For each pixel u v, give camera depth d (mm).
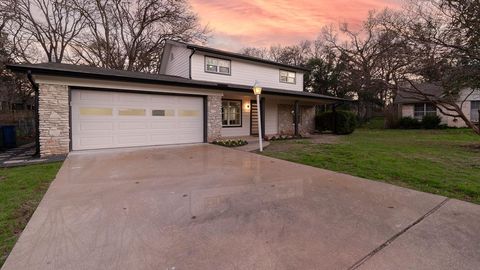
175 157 7137
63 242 2459
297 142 11320
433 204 3529
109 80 8141
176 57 14195
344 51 27375
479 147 9508
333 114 16844
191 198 3744
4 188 4262
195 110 10312
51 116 7371
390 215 3137
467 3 8406
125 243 2447
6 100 17469
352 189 4234
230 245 2420
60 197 3771
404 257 2225
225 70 13711
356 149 8891
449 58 9086
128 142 8914
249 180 4773
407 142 11344
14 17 16219
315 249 2350
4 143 9828
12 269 2029
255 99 14906
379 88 13680
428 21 9250
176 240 2512
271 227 2797
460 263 2133
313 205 3471
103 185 4398
